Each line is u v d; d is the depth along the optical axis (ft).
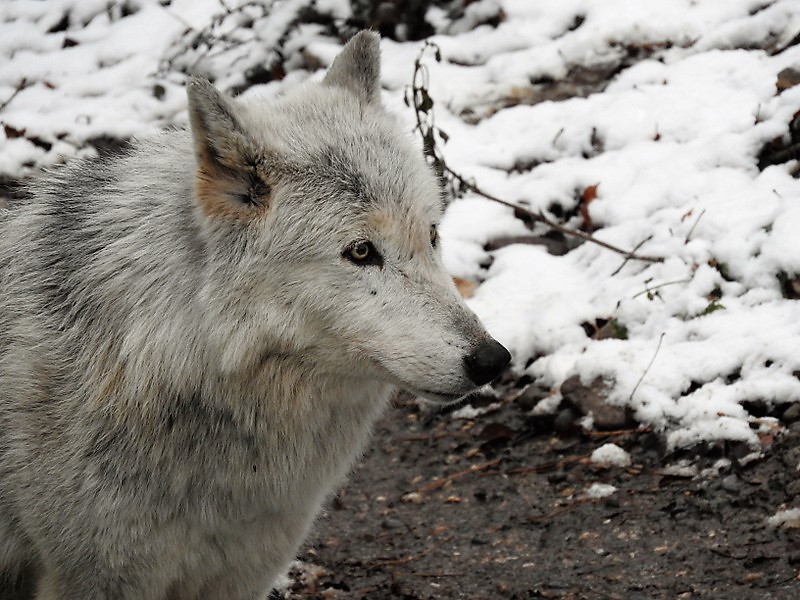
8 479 25.05
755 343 36.37
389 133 25.96
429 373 24.03
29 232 26.53
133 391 24.13
